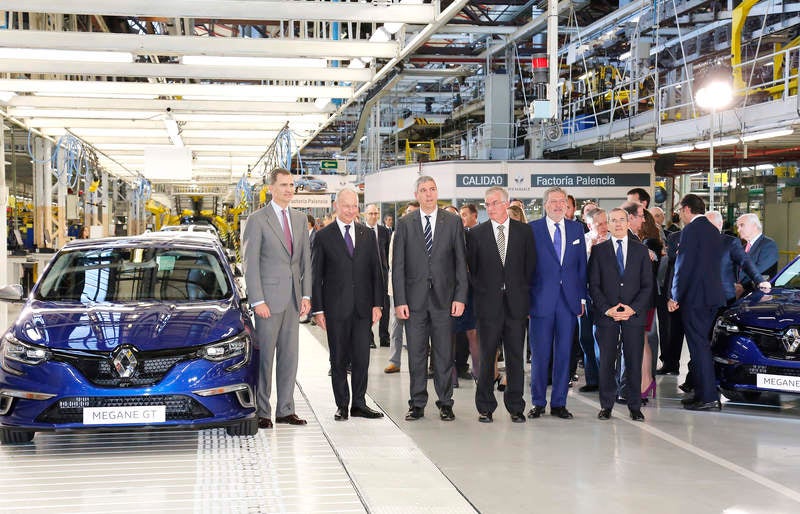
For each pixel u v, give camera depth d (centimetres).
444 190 1855
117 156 2294
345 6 816
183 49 934
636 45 1795
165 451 523
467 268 643
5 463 492
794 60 1365
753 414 656
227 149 1972
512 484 454
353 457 511
